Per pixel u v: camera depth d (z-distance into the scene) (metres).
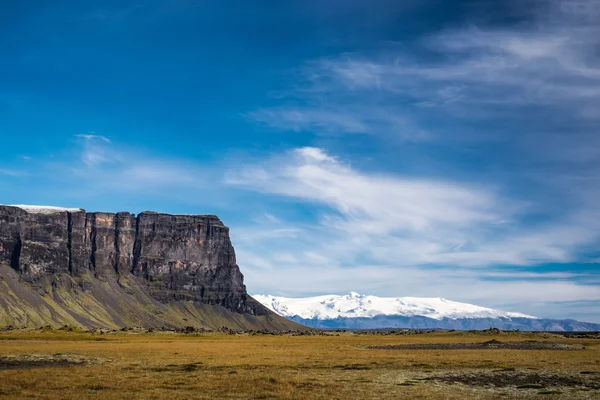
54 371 84.62
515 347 182.25
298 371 89.12
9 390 64.56
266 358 115.69
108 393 63.06
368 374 86.06
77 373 82.00
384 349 164.50
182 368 91.38
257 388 67.31
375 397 63.16
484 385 75.31
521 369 95.81
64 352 128.75
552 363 108.69
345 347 176.50
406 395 65.06
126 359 109.81
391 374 86.44
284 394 63.22
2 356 112.25
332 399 61.28
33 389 65.75
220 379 75.50
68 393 62.84
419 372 90.00
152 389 66.38
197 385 69.56
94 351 134.50
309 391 66.81
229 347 166.12
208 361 105.94
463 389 71.19
